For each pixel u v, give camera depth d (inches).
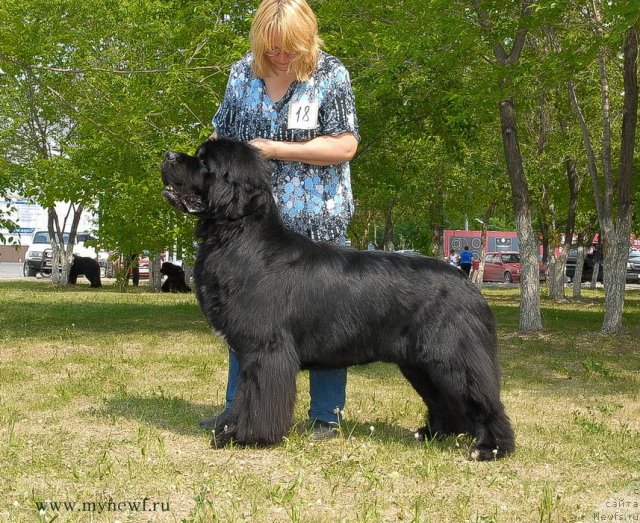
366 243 1266.0
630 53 504.1
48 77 480.7
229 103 220.1
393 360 196.7
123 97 490.6
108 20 600.4
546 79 490.9
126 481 166.2
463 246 1781.5
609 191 585.6
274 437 189.6
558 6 446.3
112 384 302.2
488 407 192.5
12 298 861.2
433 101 582.6
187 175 185.3
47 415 237.6
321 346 192.2
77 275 1249.4
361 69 562.6
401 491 165.9
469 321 192.4
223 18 522.6
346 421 236.8
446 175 1069.1
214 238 192.1
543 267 1414.9
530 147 965.8
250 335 188.4
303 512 149.1
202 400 271.6
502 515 152.5
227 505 152.6
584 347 492.7
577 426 245.0
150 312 685.3
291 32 201.6
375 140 614.2
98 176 575.5
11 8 444.5
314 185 214.1
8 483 164.6
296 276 189.8
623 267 553.0
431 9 482.3
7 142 975.0
